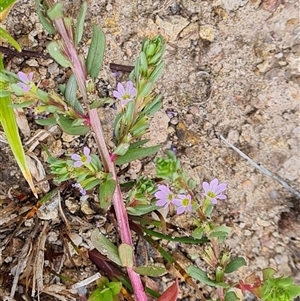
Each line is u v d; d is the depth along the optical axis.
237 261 0.12
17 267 0.14
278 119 0.14
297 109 0.14
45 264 0.14
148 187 0.12
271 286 0.11
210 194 0.11
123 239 0.12
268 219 0.14
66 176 0.11
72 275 0.14
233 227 0.14
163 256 0.14
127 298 0.14
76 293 0.14
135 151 0.12
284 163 0.14
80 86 0.11
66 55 0.11
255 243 0.14
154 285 0.14
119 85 0.11
